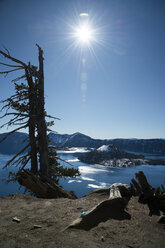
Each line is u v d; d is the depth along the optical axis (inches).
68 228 137.8
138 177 250.4
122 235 127.3
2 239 125.3
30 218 169.9
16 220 163.5
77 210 191.0
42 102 491.2
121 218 160.4
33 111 477.1
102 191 269.6
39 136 467.2
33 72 474.3
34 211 193.3
